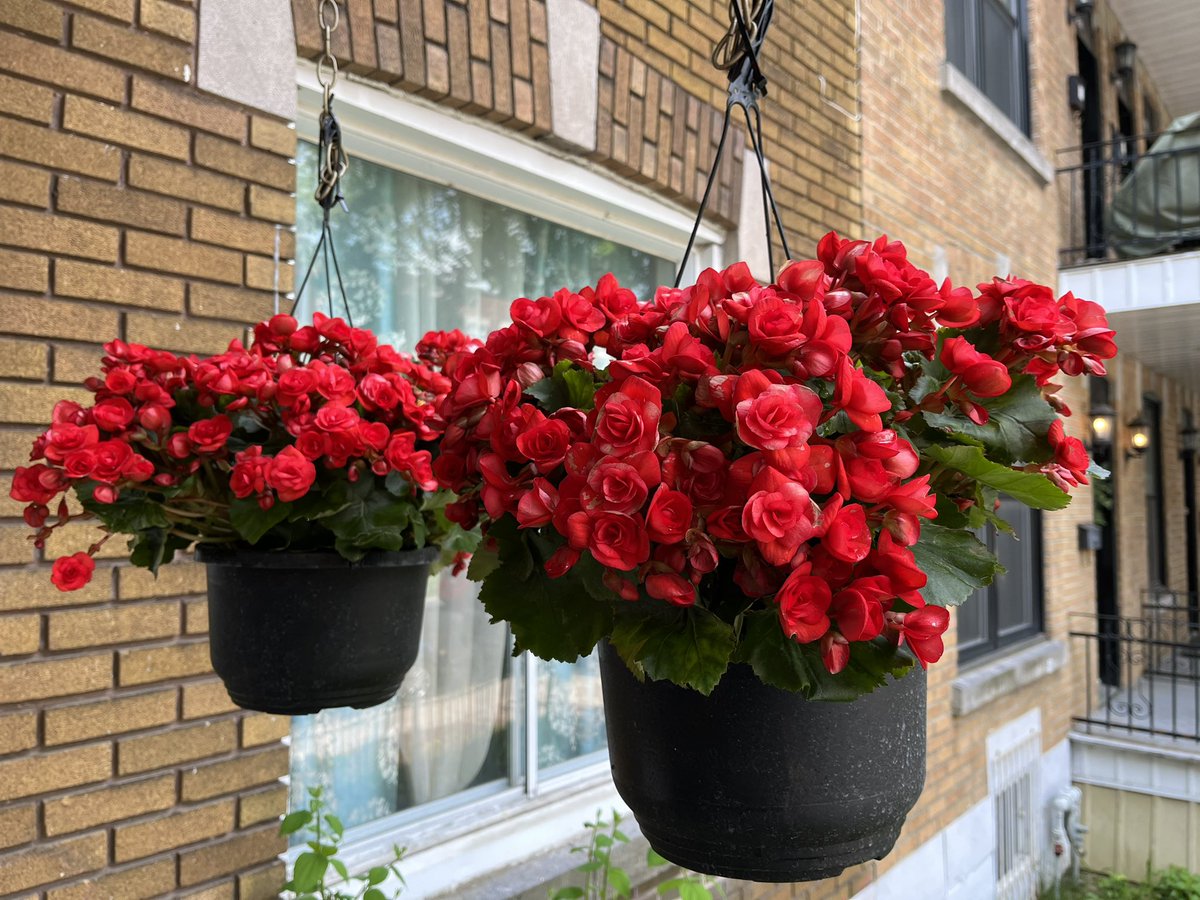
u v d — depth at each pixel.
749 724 0.78
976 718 4.75
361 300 2.31
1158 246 6.53
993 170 5.27
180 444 1.10
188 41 1.74
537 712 2.72
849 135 3.79
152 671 1.65
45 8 1.55
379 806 2.29
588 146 2.53
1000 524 0.86
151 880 1.63
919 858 4.07
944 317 0.77
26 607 1.50
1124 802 5.93
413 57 2.09
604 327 0.90
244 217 1.82
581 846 2.56
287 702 1.22
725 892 2.88
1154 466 9.01
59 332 1.55
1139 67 9.04
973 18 5.54
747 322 0.70
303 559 1.18
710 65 3.05
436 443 1.30
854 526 0.63
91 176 1.60
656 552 0.67
